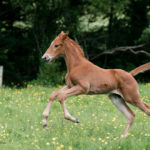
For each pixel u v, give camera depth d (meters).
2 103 10.62
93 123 8.64
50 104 7.79
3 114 9.30
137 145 6.52
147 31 22.95
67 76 8.05
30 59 23.89
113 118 9.25
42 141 6.75
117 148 6.28
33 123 8.55
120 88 7.77
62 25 22.94
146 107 7.80
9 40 23.16
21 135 7.27
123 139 6.89
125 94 7.72
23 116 9.26
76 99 11.90
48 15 22.95
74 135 7.36
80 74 7.75
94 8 22.98
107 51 23.59
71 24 22.92
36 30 23.34
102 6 22.59
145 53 23.16
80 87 7.72
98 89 7.75
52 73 18.67
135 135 7.59
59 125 8.26
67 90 7.70
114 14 23.83
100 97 12.52
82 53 8.10
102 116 9.71
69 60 8.01
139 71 8.00
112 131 8.00
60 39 8.02
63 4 23.00
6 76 23.53
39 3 22.59
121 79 7.73
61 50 8.04
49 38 20.59
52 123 8.45
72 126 8.05
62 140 6.82
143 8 23.75
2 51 22.61
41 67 19.00
